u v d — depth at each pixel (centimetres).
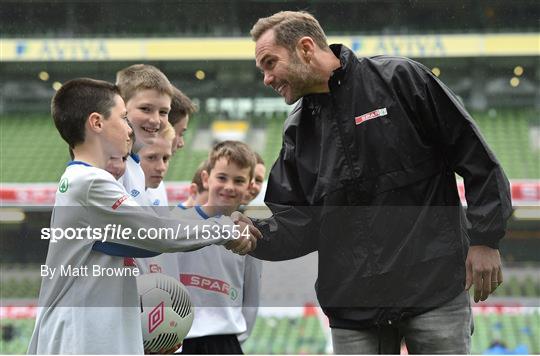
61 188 619
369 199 651
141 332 626
